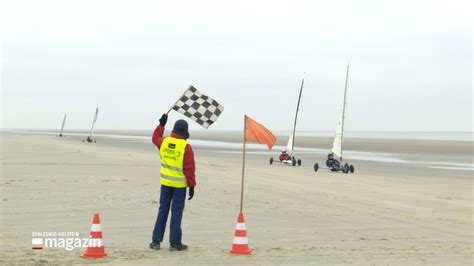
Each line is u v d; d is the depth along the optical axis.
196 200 16.62
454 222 14.25
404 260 9.34
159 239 9.74
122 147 61.81
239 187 20.64
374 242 11.12
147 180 21.84
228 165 33.94
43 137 93.75
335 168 32.88
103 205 14.90
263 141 10.48
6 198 15.73
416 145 86.75
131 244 10.20
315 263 8.91
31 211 13.65
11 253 9.12
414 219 14.51
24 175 22.36
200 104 9.81
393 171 34.72
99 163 30.59
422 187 23.91
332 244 10.76
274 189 20.61
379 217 14.63
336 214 14.88
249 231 12.01
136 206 14.84
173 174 9.58
